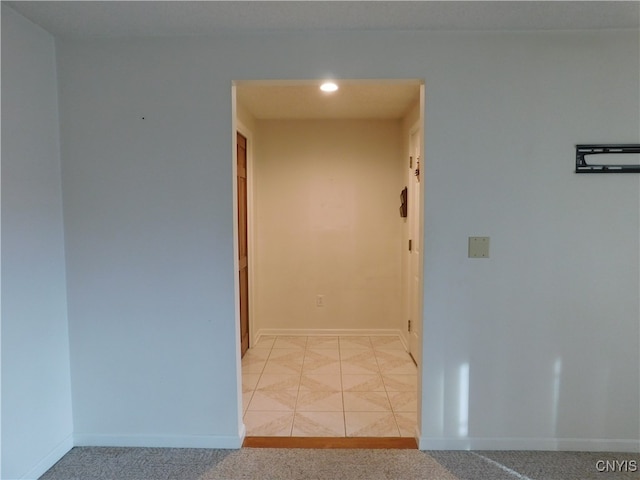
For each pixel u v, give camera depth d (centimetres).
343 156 414
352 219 419
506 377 226
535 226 218
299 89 299
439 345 225
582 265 220
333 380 321
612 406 225
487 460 220
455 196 218
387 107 357
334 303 426
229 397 229
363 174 415
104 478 206
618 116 213
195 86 217
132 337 228
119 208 222
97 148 220
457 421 229
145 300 226
